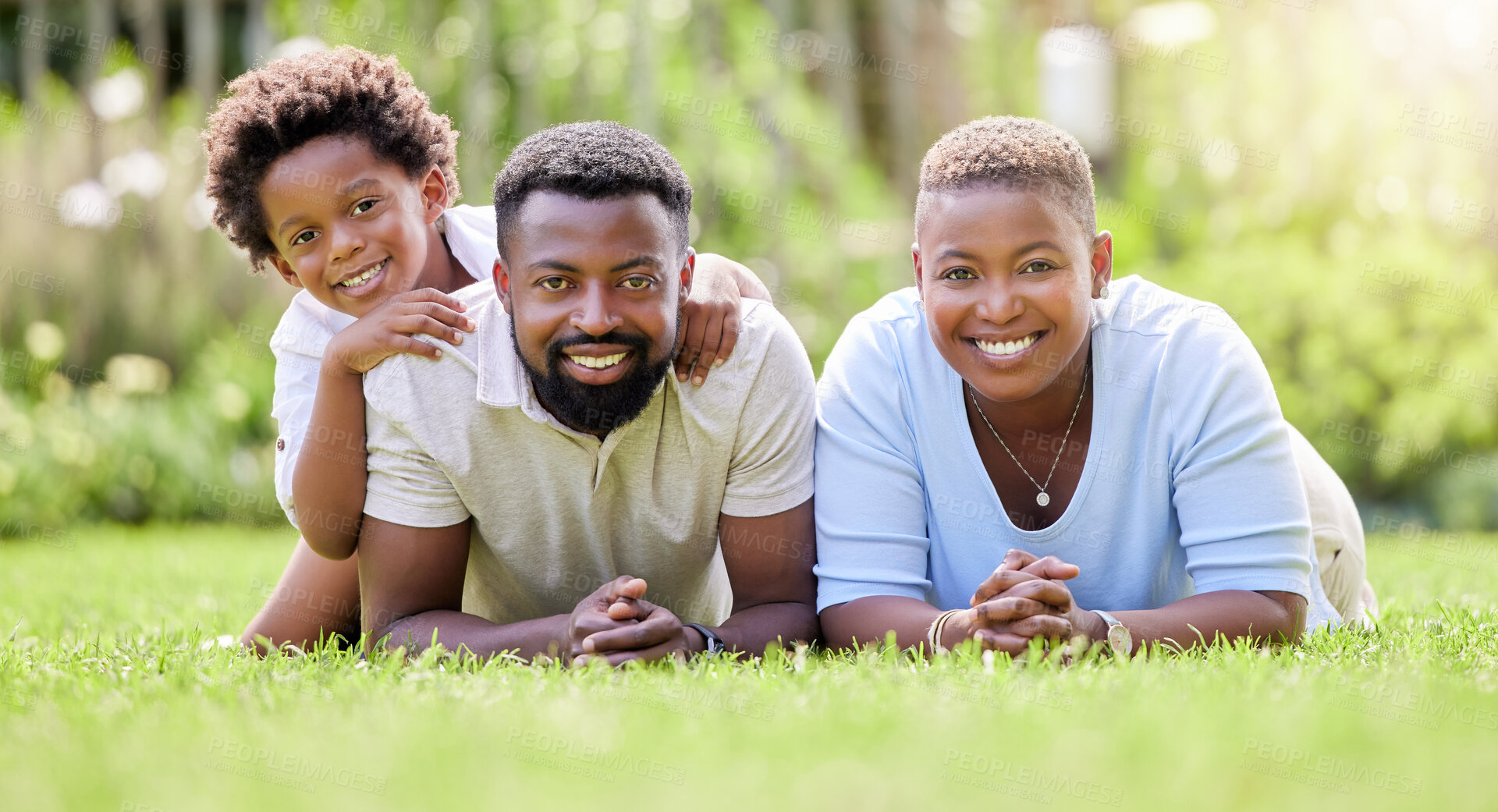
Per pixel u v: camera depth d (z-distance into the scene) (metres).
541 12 9.91
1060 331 3.46
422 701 2.71
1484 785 2.07
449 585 3.74
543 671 3.13
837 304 9.68
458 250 4.29
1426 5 10.16
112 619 4.97
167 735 2.50
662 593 4.00
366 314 3.93
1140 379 3.68
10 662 3.42
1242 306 9.52
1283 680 2.77
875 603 3.60
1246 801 2.03
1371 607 4.64
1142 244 10.55
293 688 2.94
